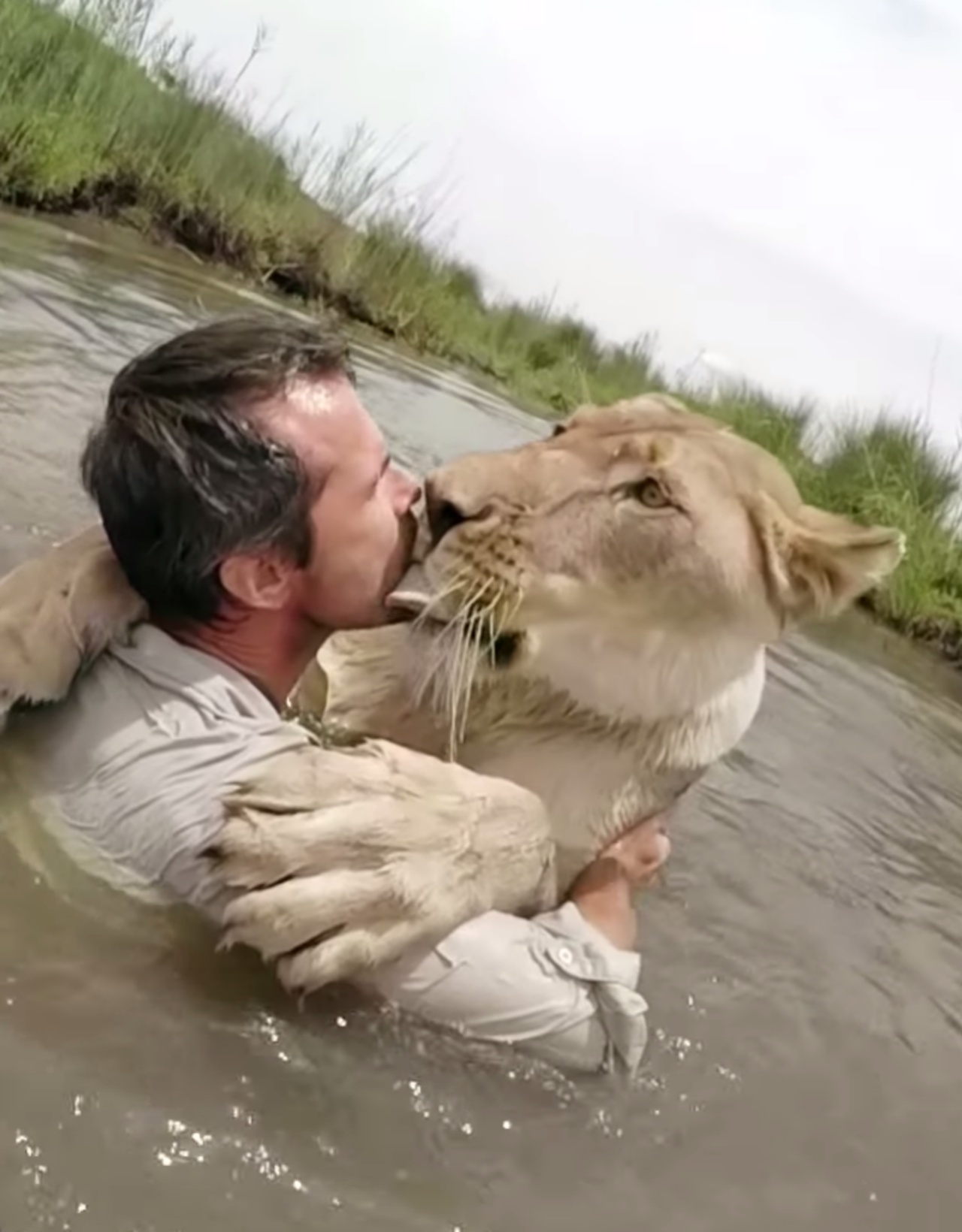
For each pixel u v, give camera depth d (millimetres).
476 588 1096
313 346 1017
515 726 1168
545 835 1052
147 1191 772
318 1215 807
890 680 2855
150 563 1001
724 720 1208
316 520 1007
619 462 1137
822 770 2002
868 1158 1086
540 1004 1004
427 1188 867
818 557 1177
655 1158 988
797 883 1547
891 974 1429
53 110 3779
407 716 1173
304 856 937
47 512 1544
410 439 2746
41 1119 789
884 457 4648
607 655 1142
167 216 4008
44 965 910
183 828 981
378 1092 928
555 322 5977
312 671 1218
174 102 4234
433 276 4957
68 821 1015
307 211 4641
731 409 5277
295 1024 949
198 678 1021
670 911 1351
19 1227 716
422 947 978
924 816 2000
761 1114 1085
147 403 977
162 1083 854
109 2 4164
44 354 2104
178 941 975
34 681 1013
